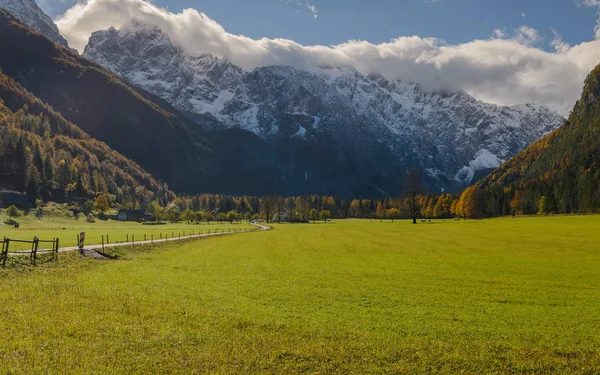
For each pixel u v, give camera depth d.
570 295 32.50
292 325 23.64
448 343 21.39
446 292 33.34
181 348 19.55
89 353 18.27
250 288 34.22
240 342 20.64
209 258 56.62
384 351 20.06
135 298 28.75
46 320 22.23
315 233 118.31
